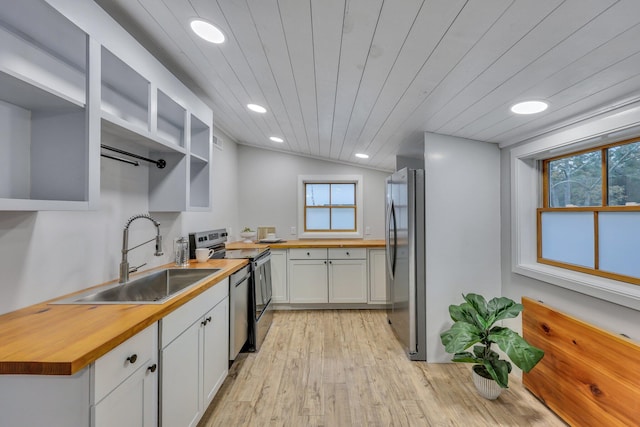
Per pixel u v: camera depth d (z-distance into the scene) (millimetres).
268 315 3092
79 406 839
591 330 1479
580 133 1617
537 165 2156
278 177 4219
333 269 3662
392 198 2834
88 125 1127
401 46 1231
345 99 1945
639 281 1425
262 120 2822
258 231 4020
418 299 2400
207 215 3062
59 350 826
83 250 1477
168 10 1255
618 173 1577
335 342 2750
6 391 837
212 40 1434
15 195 1105
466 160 2389
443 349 2375
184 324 1411
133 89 1663
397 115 2078
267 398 1898
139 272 1904
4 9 974
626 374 1300
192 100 2062
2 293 1106
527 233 2158
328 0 1017
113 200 1688
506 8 903
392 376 2166
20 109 1119
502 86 1424
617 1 798
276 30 1263
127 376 1009
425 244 2395
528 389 1952
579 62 1125
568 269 1850
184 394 1403
